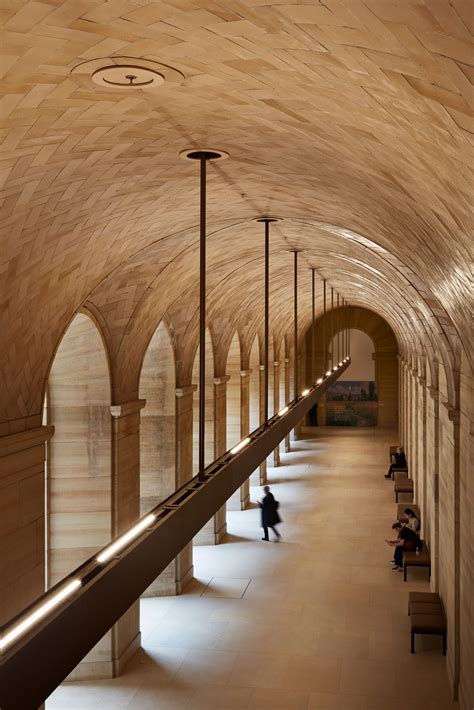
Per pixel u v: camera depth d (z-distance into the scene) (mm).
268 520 18156
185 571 14930
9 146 5359
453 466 10391
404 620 13156
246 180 8297
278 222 11516
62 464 11164
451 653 10727
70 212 7281
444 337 10188
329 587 14859
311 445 33875
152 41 3971
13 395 7922
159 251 10664
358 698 10445
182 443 14641
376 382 40219
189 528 5246
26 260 7285
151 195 8211
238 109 5328
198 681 11023
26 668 3135
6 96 4617
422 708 10148
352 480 25469
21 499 8047
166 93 4992
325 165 6652
